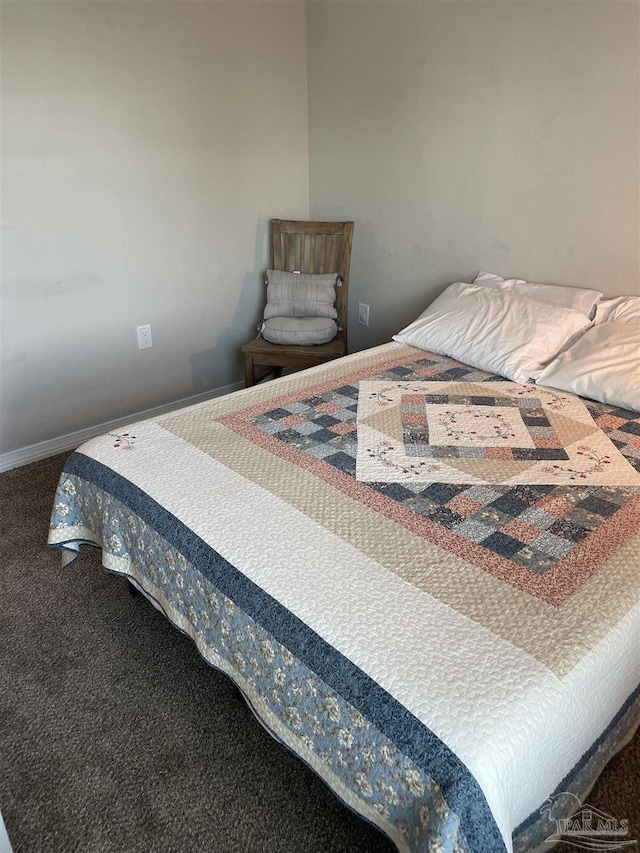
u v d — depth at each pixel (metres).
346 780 1.10
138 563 1.62
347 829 1.37
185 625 1.48
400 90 2.84
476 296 2.56
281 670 1.21
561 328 2.30
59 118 2.46
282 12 3.01
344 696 1.10
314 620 1.20
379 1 2.78
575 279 2.52
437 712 1.02
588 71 2.26
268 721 1.26
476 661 1.10
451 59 2.62
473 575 1.29
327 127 3.21
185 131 2.83
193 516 1.51
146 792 1.45
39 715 1.64
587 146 2.34
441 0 2.57
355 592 1.25
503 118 2.54
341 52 3.01
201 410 2.03
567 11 2.25
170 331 3.08
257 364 3.09
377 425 1.91
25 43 2.31
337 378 2.26
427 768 0.98
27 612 1.97
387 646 1.13
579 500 1.53
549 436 1.84
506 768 0.98
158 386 3.14
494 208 2.69
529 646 1.12
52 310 2.66
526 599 1.22
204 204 3.01
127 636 1.89
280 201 3.32
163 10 2.61
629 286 2.38
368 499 1.54
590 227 2.42
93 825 1.38
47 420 2.80
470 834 0.93
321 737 1.14
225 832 1.37
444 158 2.79
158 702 1.67
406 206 3.01
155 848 1.34
